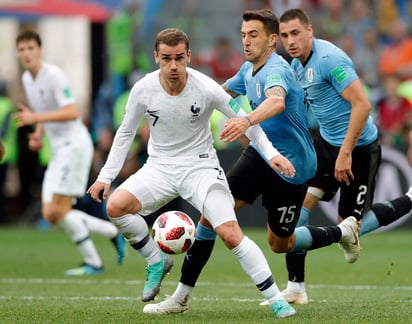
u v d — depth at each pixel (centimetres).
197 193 2648
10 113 6706
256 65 2788
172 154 2702
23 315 2730
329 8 7325
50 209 4259
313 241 3031
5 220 7006
